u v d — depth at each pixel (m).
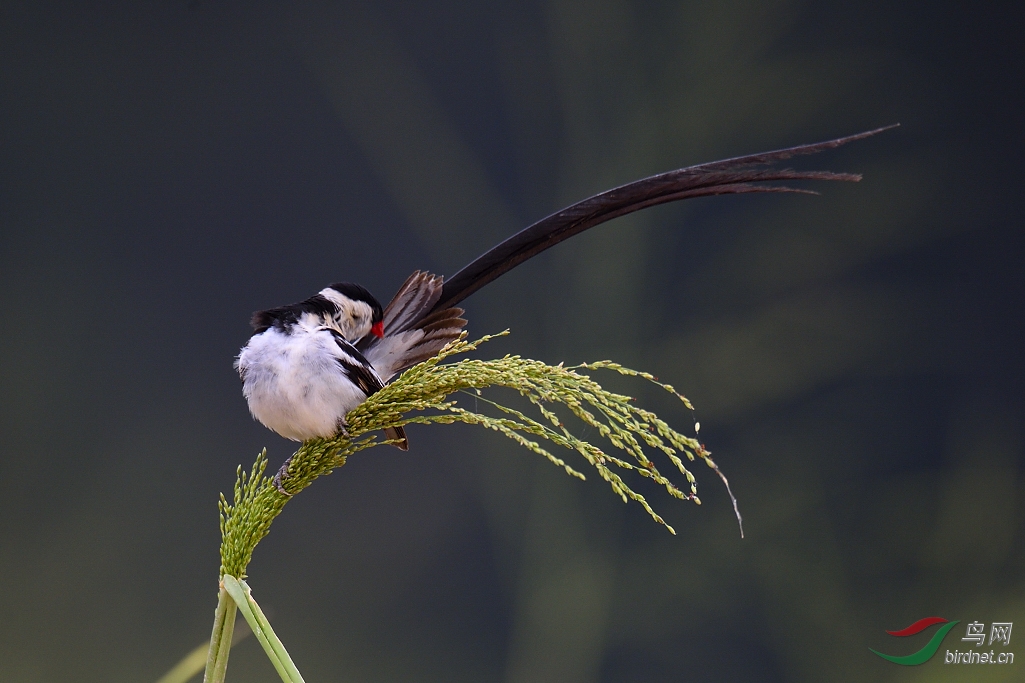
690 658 14.99
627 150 17.12
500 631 16.42
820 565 14.71
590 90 17.23
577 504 15.48
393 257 21.97
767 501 15.38
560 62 17.36
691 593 15.12
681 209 16.89
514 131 18.97
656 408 16.03
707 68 16.91
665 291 16.69
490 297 16.69
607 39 17.00
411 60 19.39
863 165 17.73
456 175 18.48
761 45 17.06
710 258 17.28
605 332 16.27
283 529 16.75
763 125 17.45
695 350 16.11
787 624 14.64
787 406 16.52
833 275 17.06
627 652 15.24
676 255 17.38
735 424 16.14
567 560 15.23
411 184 18.45
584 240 16.53
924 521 14.66
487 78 20.38
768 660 14.77
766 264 16.75
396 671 15.91
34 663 14.47
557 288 16.53
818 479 15.65
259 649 14.94
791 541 15.07
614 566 15.30
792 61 17.09
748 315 16.55
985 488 14.37
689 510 15.50
